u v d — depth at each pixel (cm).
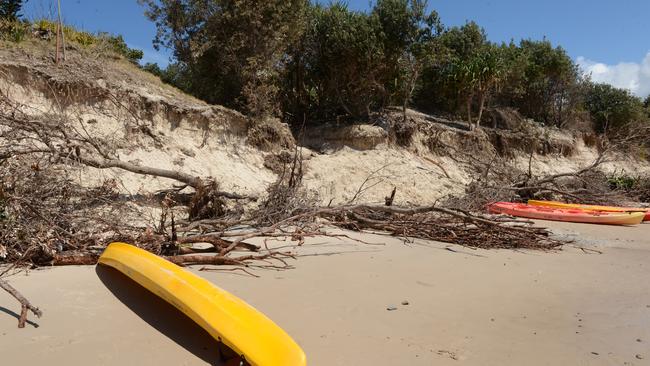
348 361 373
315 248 831
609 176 2734
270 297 522
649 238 1241
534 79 3388
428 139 2280
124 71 1536
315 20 2183
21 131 904
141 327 415
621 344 439
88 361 349
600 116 3794
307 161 1802
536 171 2661
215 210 1042
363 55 2088
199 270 620
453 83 2620
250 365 338
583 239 1173
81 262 600
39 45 1411
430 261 773
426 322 472
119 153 1219
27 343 371
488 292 598
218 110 1569
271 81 1962
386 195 1772
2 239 597
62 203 738
